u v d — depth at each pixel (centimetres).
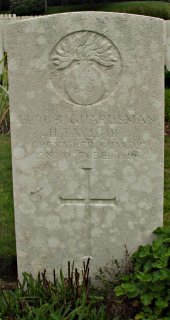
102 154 155
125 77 149
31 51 148
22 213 160
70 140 154
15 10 1101
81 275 163
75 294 150
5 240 196
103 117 152
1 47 482
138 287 146
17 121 154
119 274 160
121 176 156
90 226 160
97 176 157
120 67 149
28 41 148
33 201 159
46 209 160
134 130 153
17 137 155
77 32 147
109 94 151
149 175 156
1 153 303
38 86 151
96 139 154
